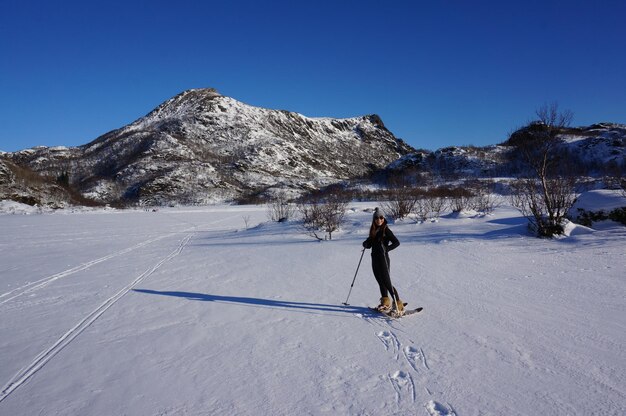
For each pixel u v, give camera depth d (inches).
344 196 1103.0
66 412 125.3
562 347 162.2
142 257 452.8
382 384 138.3
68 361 164.6
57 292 286.5
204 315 222.5
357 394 132.0
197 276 332.8
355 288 272.5
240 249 489.1
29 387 142.6
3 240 652.1
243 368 153.8
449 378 140.6
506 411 119.4
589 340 167.6
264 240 570.6
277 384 140.3
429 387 135.0
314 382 141.1
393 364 153.6
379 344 173.6
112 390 139.2
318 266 353.1
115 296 271.0
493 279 273.6
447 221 596.1
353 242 479.8
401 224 607.5
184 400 131.2
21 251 517.0
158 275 341.4
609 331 175.6
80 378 148.9
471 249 384.5
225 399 131.1
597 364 146.7
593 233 404.5
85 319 220.7
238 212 1647.4
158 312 230.7
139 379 147.0
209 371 152.1
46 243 609.6
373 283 285.6
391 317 207.9
